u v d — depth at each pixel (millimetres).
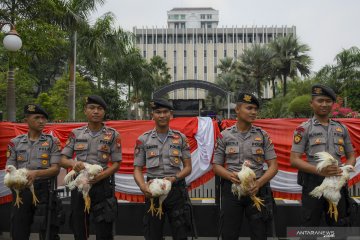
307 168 4082
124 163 5832
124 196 5824
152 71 39875
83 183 4215
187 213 4324
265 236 4184
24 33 13438
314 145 4172
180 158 4477
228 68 59781
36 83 32000
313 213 4102
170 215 4340
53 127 5914
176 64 104625
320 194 3920
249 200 4199
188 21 136875
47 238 4562
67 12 16469
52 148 4777
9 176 4348
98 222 4391
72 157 4816
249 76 41531
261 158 4309
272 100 35844
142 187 4270
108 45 20906
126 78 29734
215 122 5727
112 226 4520
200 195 5750
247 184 3971
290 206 5465
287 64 38125
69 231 5766
